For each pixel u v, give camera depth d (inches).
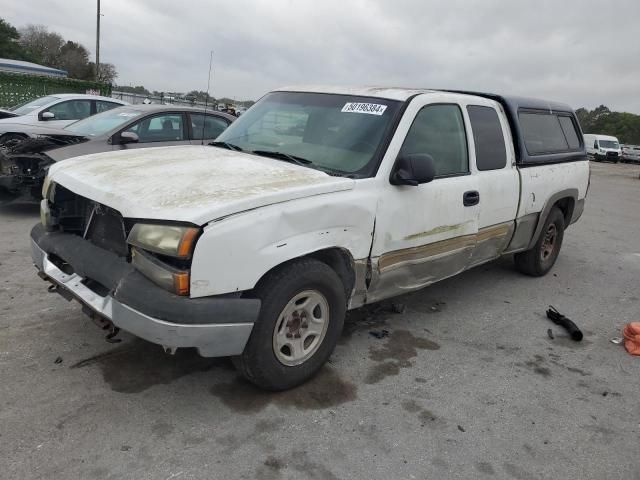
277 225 118.8
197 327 109.3
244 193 118.4
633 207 530.9
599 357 171.8
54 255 141.2
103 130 299.3
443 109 169.3
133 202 115.5
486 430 126.7
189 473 104.0
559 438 126.2
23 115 433.4
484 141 185.9
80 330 157.6
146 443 111.4
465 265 187.5
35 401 122.3
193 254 107.7
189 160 146.6
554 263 274.7
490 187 184.5
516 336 182.7
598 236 364.2
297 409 128.0
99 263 123.3
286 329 129.4
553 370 160.4
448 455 116.4
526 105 216.2
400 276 158.2
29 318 163.6
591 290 239.9
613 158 1624.0
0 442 107.7
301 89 183.9
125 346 150.3
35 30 2891.2
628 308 220.2
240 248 112.9
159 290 109.7
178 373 139.2
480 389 145.3
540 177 215.8
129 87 708.7
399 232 150.9
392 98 159.9
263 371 126.0
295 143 160.7
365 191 139.4
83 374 135.0
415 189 153.5
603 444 125.3
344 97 168.2
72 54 2837.1
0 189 289.7
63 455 105.8
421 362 157.8
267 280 122.6
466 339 176.7
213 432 116.8
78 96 459.2
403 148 151.1
